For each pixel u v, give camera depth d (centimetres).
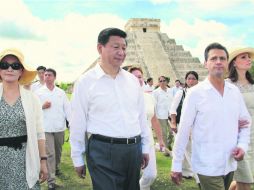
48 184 777
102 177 421
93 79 432
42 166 479
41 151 479
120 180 429
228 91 449
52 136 823
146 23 7219
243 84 586
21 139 440
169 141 1274
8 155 430
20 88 453
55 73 852
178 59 6775
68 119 866
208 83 448
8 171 430
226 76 600
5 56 437
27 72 461
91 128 431
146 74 6366
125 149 424
